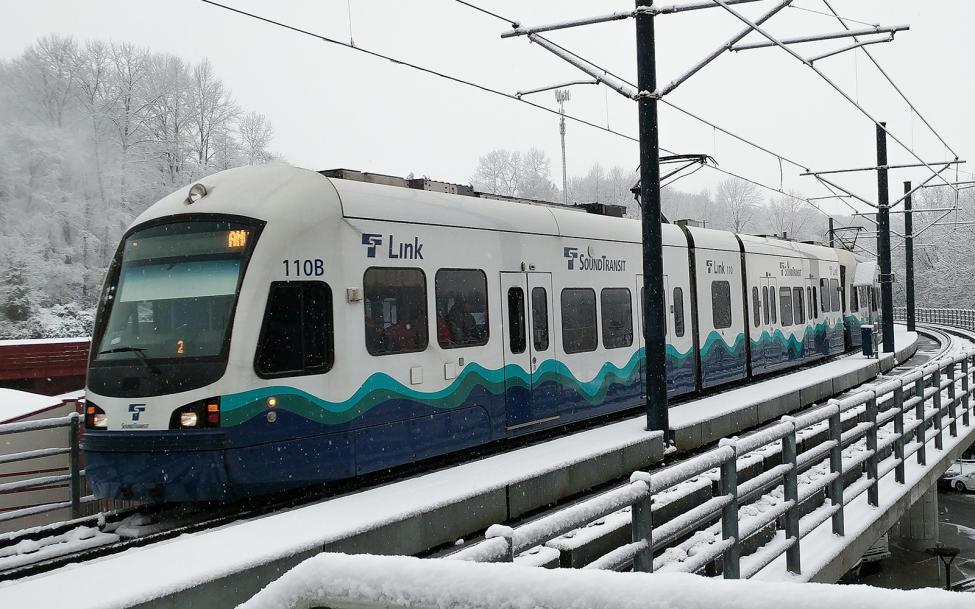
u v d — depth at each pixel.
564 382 12.62
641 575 2.12
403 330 9.92
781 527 8.93
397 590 2.27
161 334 8.69
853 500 10.26
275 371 8.61
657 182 11.84
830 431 8.62
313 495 9.38
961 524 20.55
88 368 8.93
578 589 2.12
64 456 9.88
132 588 5.33
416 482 8.78
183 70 44.22
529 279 12.04
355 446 9.23
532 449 10.68
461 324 10.78
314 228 9.03
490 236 11.38
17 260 39.59
